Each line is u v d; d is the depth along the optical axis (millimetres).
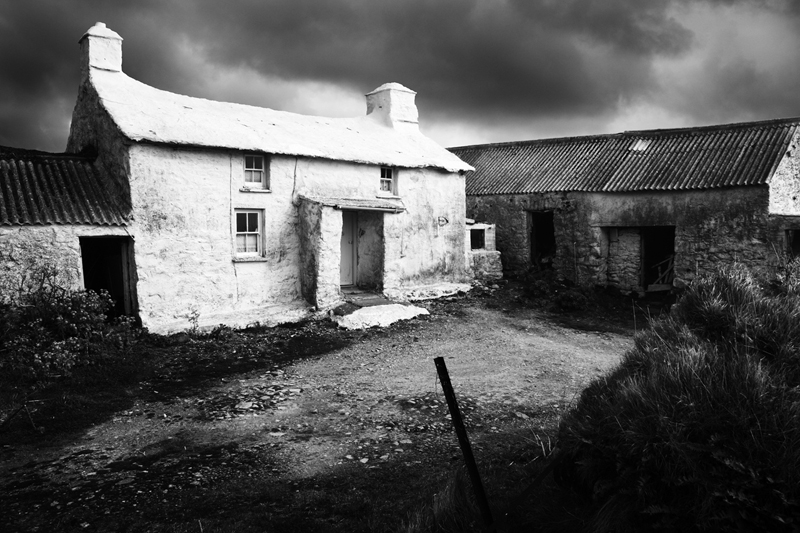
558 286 17406
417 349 11656
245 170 13586
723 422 3492
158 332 11516
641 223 16297
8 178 11297
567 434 4477
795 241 14672
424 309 14844
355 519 4977
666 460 3553
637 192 16312
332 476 5922
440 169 17438
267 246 13789
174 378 9531
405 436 7016
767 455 3256
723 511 3232
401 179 16516
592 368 10258
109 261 12680
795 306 4496
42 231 10562
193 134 12469
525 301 16328
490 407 8086
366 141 16734
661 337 4758
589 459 4047
